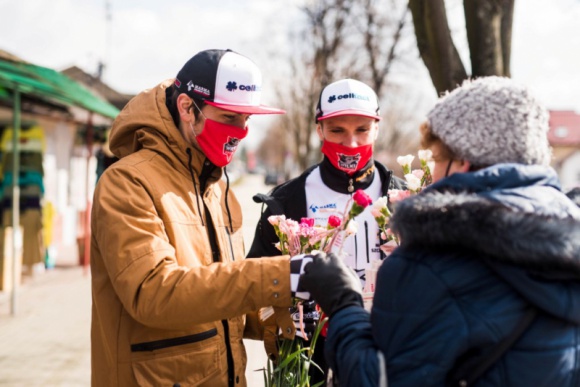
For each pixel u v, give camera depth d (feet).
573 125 141.69
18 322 24.71
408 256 5.26
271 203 9.39
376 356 5.23
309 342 8.69
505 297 4.95
